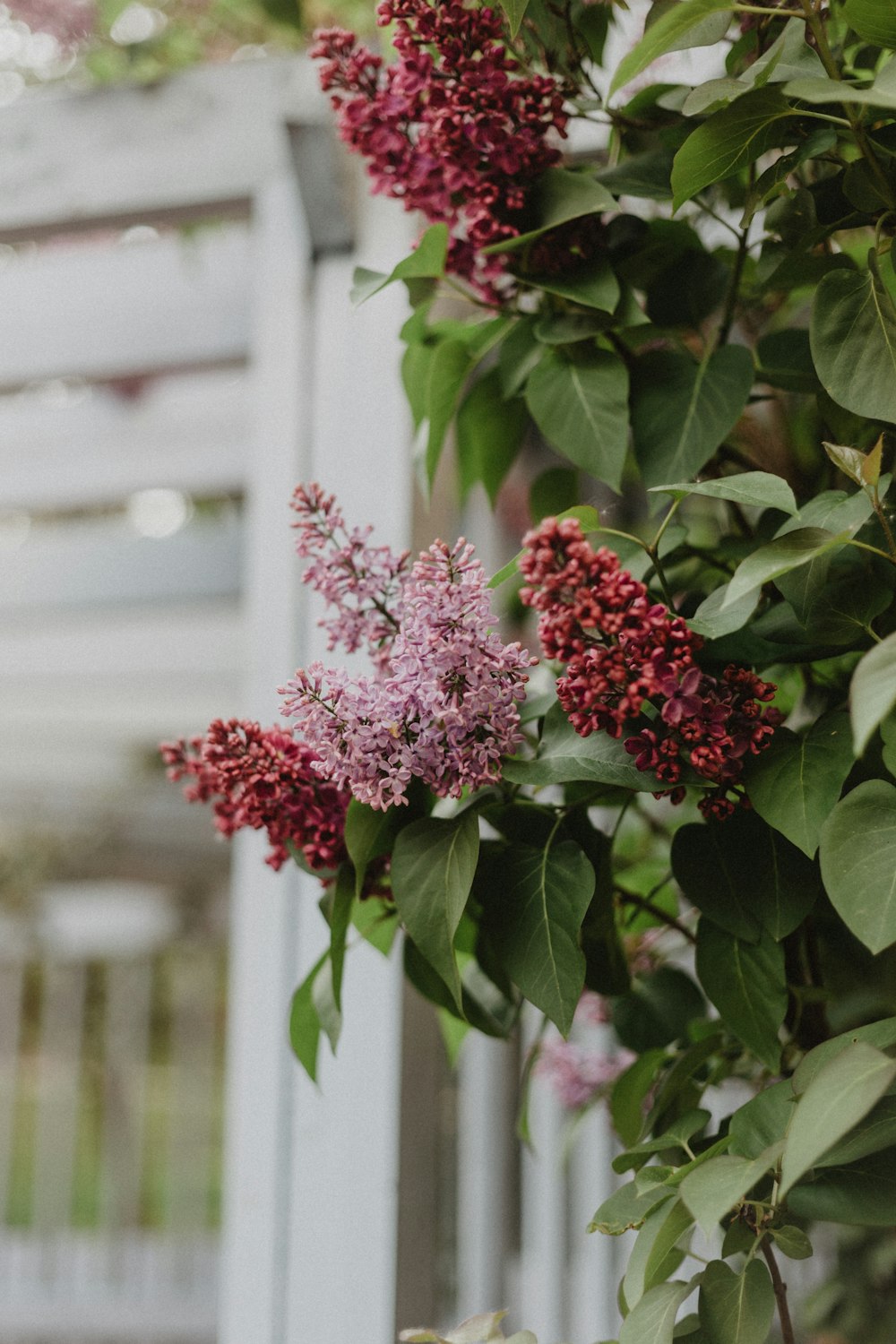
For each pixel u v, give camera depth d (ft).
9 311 6.97
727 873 3.36
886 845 3.07
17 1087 20.17
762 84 3.20
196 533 9.39
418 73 3.57
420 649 3.22
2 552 9.68
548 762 3.31
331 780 3.35
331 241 4.90
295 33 5.18
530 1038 7.02
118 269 6.89
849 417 3.60
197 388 9.06
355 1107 4.46
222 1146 20.47
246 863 4.69
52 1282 14.08
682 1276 4.88
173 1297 13.92
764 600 3.53
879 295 3.27
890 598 3.30
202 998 21.24
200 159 5.16
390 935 3.87
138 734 13.08
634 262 3.80
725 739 3.18
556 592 3.06
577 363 3.69
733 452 3.86
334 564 3.56
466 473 4.20
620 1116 3.76
